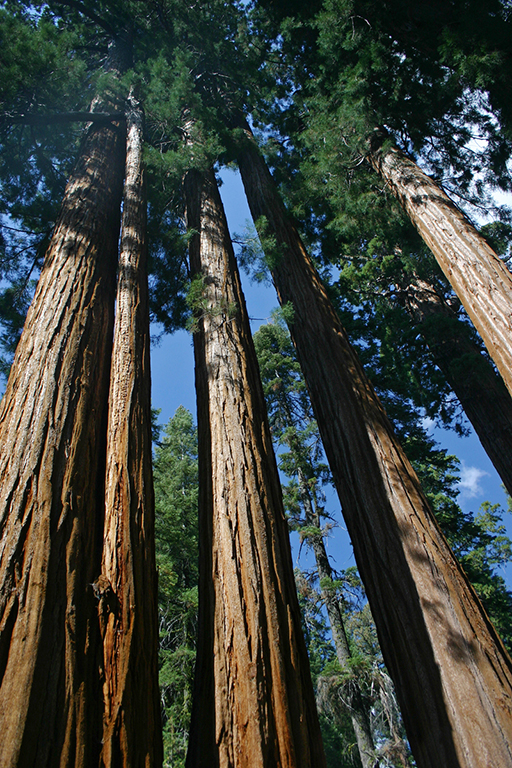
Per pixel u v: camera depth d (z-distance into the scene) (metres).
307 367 5.73
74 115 6.95
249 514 3.26
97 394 3.42
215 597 2.99
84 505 2.68
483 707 3.12
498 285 4.92
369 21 7.99
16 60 6.18
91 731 1.93
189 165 6.74
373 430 4.80
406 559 3.96
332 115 7.84
